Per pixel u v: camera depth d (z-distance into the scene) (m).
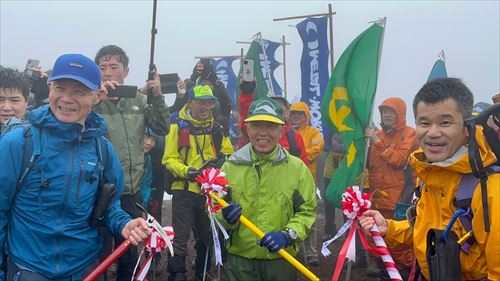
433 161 2.61
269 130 3.94
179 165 5.37
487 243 2.37
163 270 6.26
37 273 3.03
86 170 3.13
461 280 2.46
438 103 2.56
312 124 9.23
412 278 2.91
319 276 6.11
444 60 6.18
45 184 3.02
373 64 5.77
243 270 3.97
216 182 3.65
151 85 4.85
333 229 8.12
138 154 4.86
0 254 3.05
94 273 3.03
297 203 3.95
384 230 3.00
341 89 5.88
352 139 5.81
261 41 8.72
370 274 6.00
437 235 2.49
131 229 3.12
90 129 3.18
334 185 5.89
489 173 2.44
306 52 9.43
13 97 4.16
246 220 3.67
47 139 3.07
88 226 3.20
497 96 5.14
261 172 3.97
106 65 5.09
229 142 5.75
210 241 5.18
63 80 3.07
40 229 3.04
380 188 6.23
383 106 6.29
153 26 4.87
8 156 3.00
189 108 5.66
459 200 2.54
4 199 3.02
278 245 3.56
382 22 5.79
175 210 5.38
